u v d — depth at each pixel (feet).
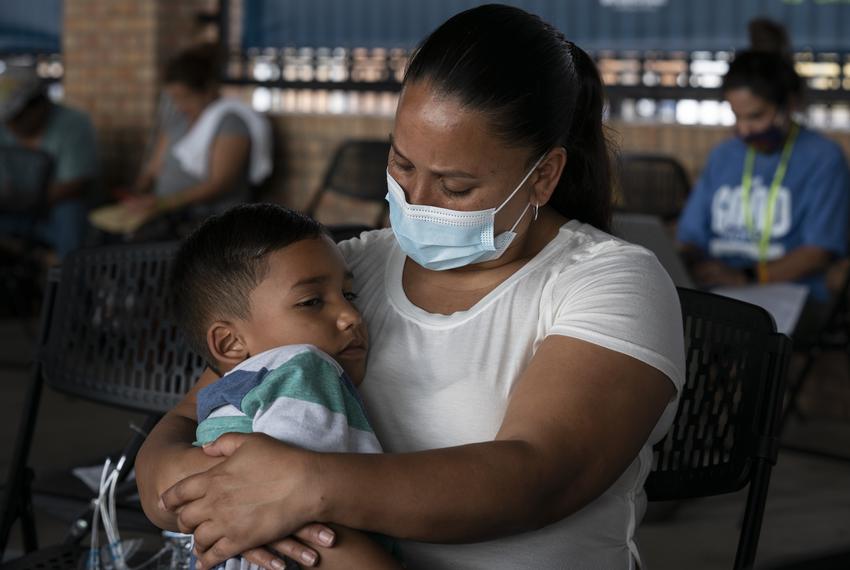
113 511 6.46
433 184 5.11
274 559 4.71
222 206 19.08
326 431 4.94
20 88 19.42
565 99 5.19
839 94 17.71
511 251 5.40
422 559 5.12
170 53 22.31
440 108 4.97
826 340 13.79
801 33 18.20
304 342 5.35
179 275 5.64
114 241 19.36
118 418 15.97
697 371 6.32
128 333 7.92
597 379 4.85
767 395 6.05
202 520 4.76
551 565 5.06
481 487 4.60
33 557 6.65
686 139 18.29
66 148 19.84
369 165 17.66
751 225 14.28
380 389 5.40
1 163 18.47
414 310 5.47
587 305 5.04
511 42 5.04
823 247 13.84
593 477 4.80
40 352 8.04
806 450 14.08
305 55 21.91
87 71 22.67
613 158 6.07
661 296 5.13
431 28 20.93
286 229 5.43
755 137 13.97
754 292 12.55
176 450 5.29
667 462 6.26
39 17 23.61
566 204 5.81
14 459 7.85
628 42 19.48
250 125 19.36
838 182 13.93
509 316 5.27
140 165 22.26
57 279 8.14
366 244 5.97
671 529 12.03
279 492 4.62
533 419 4.80
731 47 18.79
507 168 5.06
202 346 5.62
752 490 5.98
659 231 10.61
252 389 5.12
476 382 5.21
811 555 2.96
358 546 4.70
